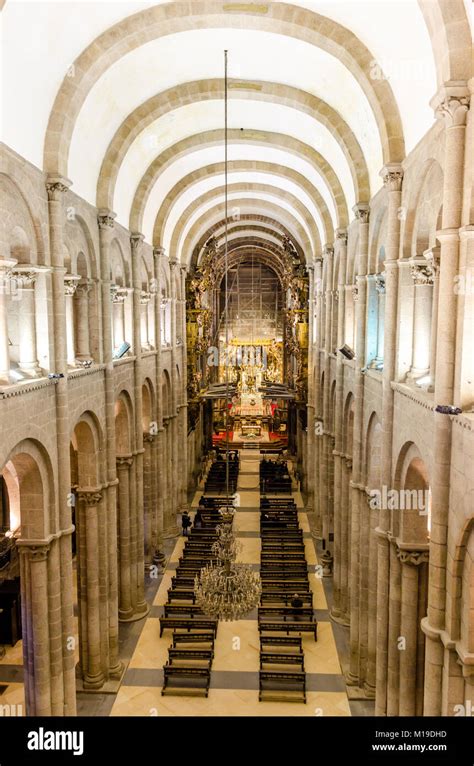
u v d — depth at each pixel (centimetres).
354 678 1820
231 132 2262
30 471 1321
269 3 1332
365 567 1778
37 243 1323
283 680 1775
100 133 1695
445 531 980
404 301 1355
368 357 1788
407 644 1337
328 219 2658
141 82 1709
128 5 1313
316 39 1375
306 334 3834
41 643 1373
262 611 2123
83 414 1653
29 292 1325
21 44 1154
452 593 950
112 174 1794
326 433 2705
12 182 1198
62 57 1301
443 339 953
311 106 1797
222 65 1727
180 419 3506
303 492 3866
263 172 2716
